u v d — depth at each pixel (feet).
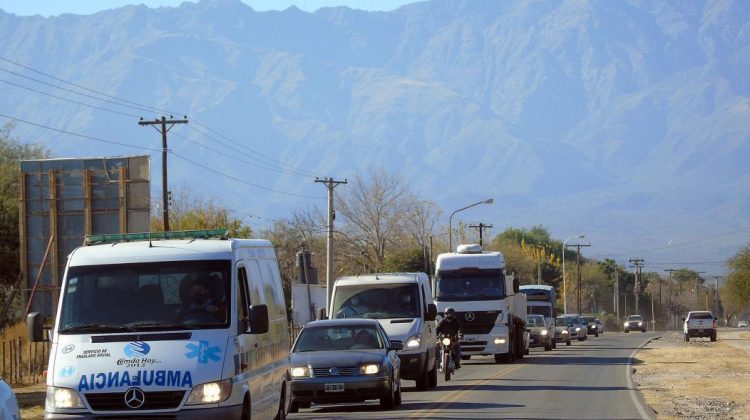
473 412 119.55
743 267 564.71
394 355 130.21
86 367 76.02
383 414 119.14
